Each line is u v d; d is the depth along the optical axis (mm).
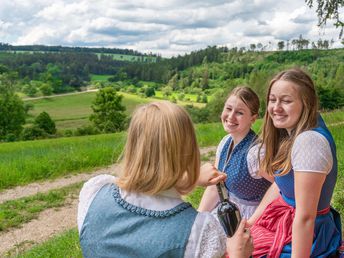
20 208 12828
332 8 17547
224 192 2633
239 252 2018
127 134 2061
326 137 2844
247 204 3977
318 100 3012
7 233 11008
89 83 187000
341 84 67438
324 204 3008
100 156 18375
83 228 2012
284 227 3098
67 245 7562
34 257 7609
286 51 179625
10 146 33125
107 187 2121
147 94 157000
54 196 13812
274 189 3588
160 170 1925
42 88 146500
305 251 2748
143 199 1962
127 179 1976
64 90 162125
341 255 3088
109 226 1952
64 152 19562
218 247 1854
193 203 8531
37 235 10805
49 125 78750
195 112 77625
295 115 2947
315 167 2730
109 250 1919
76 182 15852
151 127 1975
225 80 171625
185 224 1872
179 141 1953
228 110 4027
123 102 132750
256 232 3250
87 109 126562
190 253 1832
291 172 3043
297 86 2938
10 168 16328
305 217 2744
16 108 76188
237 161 3949
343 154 11055
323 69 112812
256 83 50375
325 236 3025
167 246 1831
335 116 24484
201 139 21953
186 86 173250
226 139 4223
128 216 1940
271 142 3242
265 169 3271
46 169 16656
